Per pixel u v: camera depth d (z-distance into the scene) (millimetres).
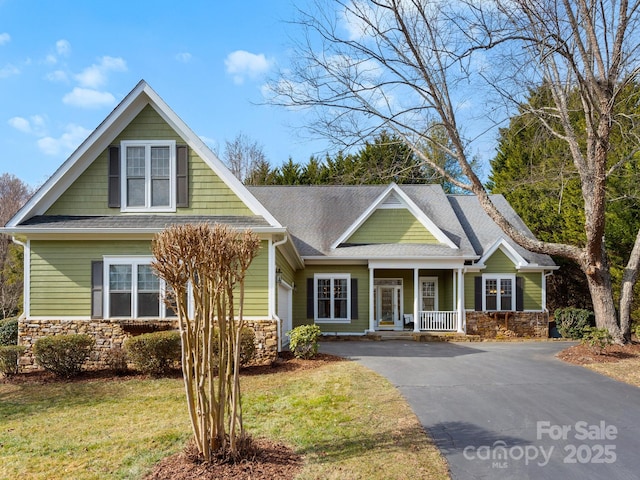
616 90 12664
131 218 12820
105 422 7406
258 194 23672
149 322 12172
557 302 26953
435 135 16281
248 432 6578
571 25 12555
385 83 13828
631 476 5449
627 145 15930
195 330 5324
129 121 13180
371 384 9523
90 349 11219
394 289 21594
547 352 14414
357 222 20594
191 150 13164
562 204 22906
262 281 12453
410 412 7668
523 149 26109
